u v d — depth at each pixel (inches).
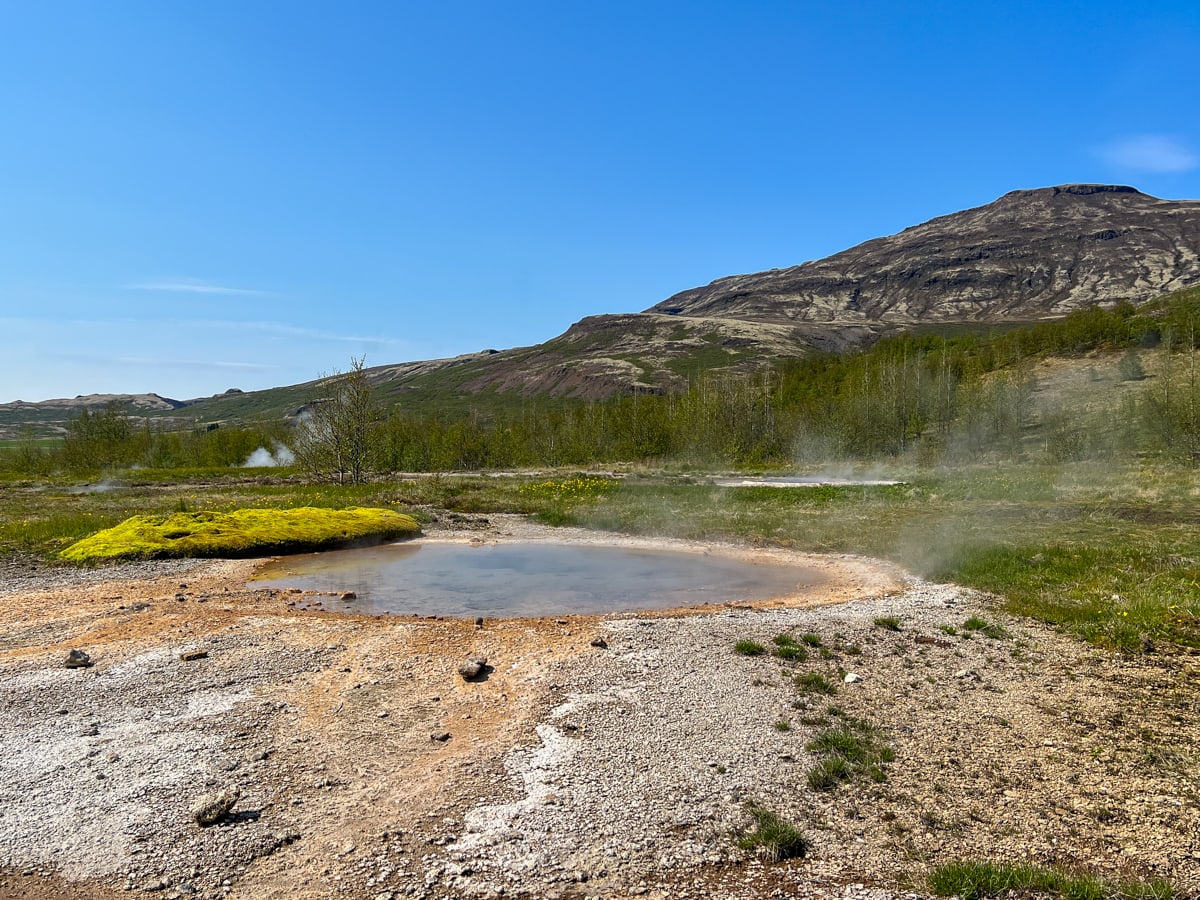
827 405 2871.6
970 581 601.3
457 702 335.6
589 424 3061.0
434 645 418.0
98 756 277.7
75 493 1497.3
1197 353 2704.2
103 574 631.2
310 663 384.8
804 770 274.5
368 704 331.9
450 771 269.9
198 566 680.4
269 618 476.4
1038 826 238.7
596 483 1503.4
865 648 423.5
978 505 1103.6
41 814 237.9
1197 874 212.1
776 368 7076.8
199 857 217.3
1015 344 3540.8
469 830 232.8
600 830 233.3
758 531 898.7
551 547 837.2
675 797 253.9
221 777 263.3
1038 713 330.3
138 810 241.1
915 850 225.3
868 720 321.1
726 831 234.1
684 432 2615.7
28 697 335.6
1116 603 504.7
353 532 834.2
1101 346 3228.3
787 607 530.9
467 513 1123.3
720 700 340.5
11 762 273.0
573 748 289.9
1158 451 1856.5
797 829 234.8
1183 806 249.8
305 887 205.0
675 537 896.9
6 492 1540.4
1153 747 294.8
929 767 278.5
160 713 319.0
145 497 1363.2
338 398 1638.8
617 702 337.1
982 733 309.0
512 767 273.6
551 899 201.5
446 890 204.4
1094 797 256.7
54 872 210.4
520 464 2847.0
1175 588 531.8
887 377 2839.6
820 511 1069.8
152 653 398.3
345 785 259.4
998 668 390.9
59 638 429.4
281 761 276.4
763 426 2844.5
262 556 749.3
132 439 2854.3
